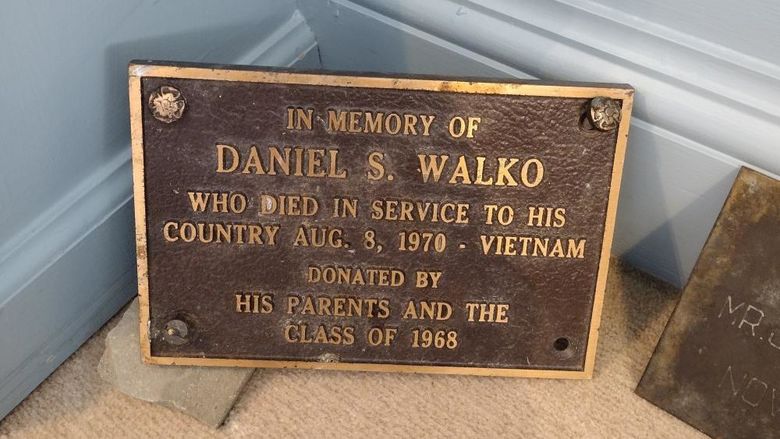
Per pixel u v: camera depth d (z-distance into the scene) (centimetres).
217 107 92
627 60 92
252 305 99
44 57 86
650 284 114
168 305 99
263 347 101
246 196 95
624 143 93
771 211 89
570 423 99
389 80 91
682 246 105
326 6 113
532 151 94
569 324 100
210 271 98
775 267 90
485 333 101
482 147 94
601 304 100
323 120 93
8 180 87
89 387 100
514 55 99
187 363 100
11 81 83
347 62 119
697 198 98
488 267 98
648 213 105
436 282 99
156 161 94
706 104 90
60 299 98
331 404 99
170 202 95
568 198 95
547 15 95
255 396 100
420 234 97
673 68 90
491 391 102
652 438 98
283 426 97
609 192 95
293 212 96
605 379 103
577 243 97
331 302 99
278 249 97
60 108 90
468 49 104
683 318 96
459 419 98
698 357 97
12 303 91
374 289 99
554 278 99
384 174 94
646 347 106
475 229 97
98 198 99
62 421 97
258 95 92
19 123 86
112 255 104
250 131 93
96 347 105
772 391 93
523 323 100
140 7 94
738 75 87
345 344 101
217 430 97
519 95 92
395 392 101
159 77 91
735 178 92
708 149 93
